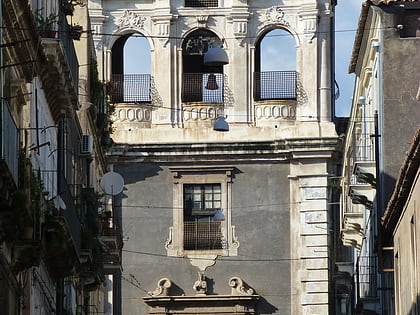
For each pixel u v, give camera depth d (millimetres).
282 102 64125
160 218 64500
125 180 64562
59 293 47281
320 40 64562
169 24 65188
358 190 54344
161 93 64812
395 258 47875
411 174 41438
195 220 64438
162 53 65062
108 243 54625
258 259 64062
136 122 64625
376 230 51719
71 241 42219
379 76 51500
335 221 69812
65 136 46844
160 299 63875
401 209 45375
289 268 63969
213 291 64125
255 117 64500
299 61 64500
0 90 33469
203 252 64125
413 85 50781
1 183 31344
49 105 43969
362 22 53281
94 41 65000
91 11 65125
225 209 64250
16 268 35906
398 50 50938
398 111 50719
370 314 55031
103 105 59062
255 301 63812
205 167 64250
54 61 41312
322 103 64188
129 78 64938
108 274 57656
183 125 64688
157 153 64250
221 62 56781
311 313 63625
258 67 65188
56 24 42500
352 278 62938
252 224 64125
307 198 63844
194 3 65375
